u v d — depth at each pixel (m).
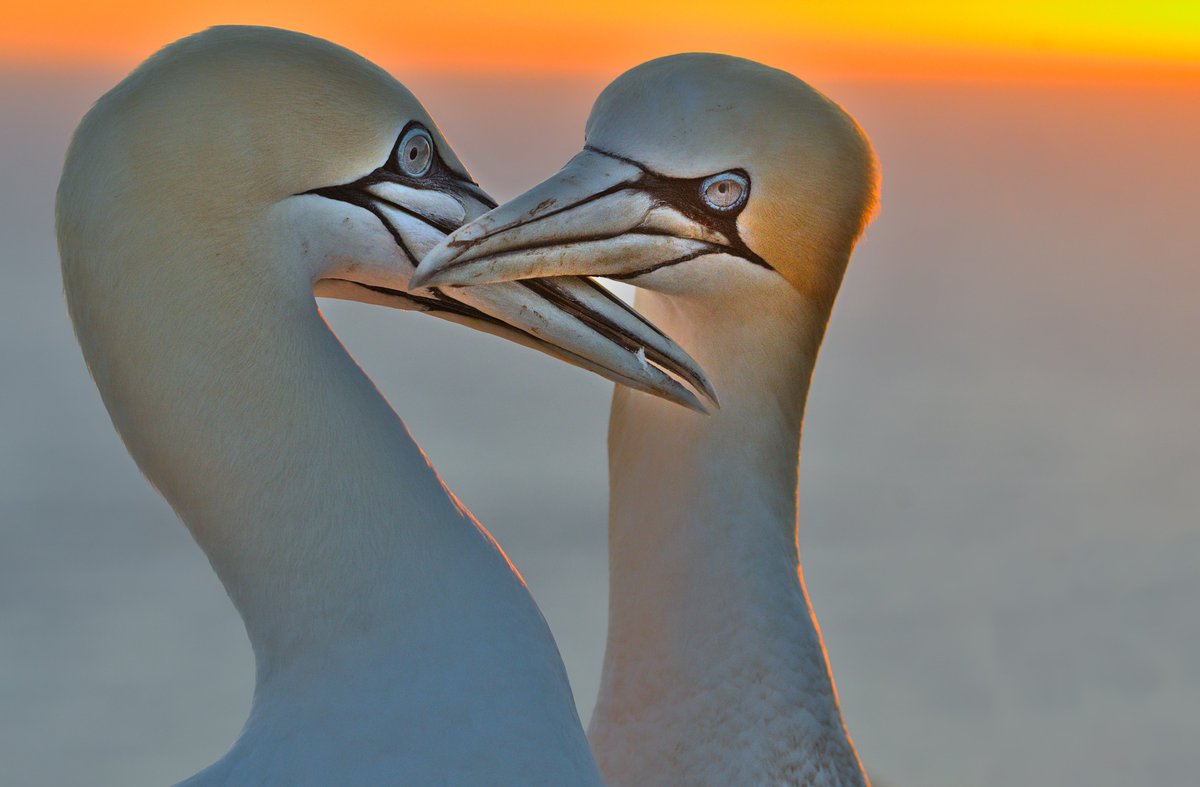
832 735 5.59
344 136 4.34
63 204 4.19
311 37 4.38
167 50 4.23
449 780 4.10
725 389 5.56
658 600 5.54
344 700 4.17
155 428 4.25
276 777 4.11
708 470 5.53
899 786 17.83
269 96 4.21
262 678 4.36
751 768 5.41
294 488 4.24
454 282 4.71
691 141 5.25
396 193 4.57
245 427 4.22
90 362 4.30
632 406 5.67
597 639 20.48
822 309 5.63
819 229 5.47
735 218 5.35
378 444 4.30
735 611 5.46
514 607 4.35
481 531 4.46
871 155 5.60
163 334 4.18
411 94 4.55
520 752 4.16
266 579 4.28
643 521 5.61
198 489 4.28
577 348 5.12
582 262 5.14
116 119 4.13
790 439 5.69
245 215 4.20
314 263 4.42
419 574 4.25
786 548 5.65
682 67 5.36
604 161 5.26
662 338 5.20
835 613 23.77
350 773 4.10
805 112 5.39
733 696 5.43
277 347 4.24
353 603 4.22
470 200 4.73
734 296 5.45
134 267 4.14
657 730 5.51
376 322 41.06
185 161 4.13
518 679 4.24
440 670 4.19
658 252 5.29
